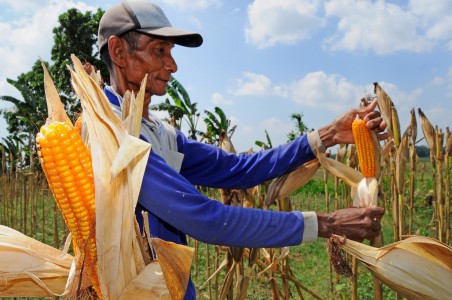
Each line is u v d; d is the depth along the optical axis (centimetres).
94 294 182
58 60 2517
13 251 183
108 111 166
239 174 283
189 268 165
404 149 347
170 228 224
